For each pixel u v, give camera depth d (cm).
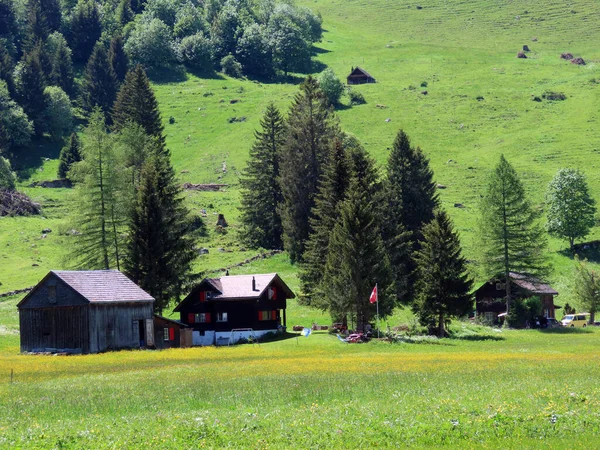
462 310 8181
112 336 6981
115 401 3484
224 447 2552
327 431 2720
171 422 2930
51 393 3759
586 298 10150
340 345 6900
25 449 2536
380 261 7919
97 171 9131
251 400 3488
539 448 2450
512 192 9781
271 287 8319
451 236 8325
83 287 6931
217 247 12062
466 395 3478
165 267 8450
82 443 2625
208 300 8138
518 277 10200
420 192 11225
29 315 6981
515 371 4469
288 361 5416
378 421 2884
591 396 3378
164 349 7006
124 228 10394
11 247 11612
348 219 7944
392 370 4606
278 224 12275
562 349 6612
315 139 11738
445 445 2552
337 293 7856
